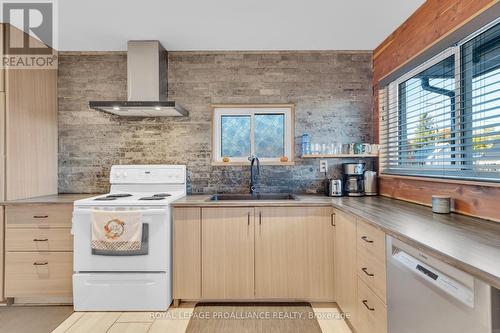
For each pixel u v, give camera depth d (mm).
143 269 2416
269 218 2535
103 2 2246
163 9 2355
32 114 2855
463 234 1328
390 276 1483
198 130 3201
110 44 3004
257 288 2529
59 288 2578
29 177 2818
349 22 2574
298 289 2527
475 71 1815
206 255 2531
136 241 2352
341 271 2311
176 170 3078
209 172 3199
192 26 2637
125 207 2418
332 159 3217
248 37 2867
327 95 3207
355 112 3207
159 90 2914
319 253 2529
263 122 3256
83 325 2234
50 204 2574
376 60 3119
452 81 2010
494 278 818
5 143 2607
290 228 2535
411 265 1267
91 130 3211
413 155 2428
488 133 1651
